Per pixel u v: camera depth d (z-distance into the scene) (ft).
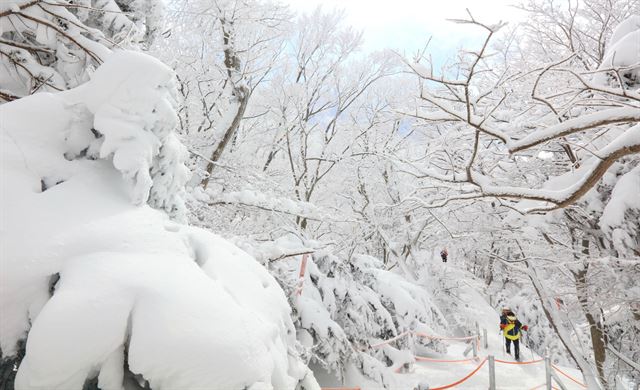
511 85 23.54
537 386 28.25
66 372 5.10
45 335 5.10
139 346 5.43
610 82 18.61
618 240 20.24
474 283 54.65
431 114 17.93
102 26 15.61
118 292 5.74
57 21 13.57
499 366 32.17
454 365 31.07
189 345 5.53
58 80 13.83
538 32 28.94
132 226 7.07
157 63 8.35
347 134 54.44
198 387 5.43
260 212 25.67
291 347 8.88
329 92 53.88
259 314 7.38
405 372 27.48
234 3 29.63
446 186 22.97
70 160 8.05
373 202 52.49
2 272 5.77
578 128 13.39
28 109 7.84
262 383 5.87
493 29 12.69
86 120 8.40
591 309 25.57
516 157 27.55
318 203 57.00
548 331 48.65
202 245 8.30
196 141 29.86
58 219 6.60
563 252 27.71
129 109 8.06
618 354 25.91
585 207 23.22
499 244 34.19
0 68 13.41
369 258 34.01
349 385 21.39
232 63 30.99
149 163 8.23
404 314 30.58
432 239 52.49
